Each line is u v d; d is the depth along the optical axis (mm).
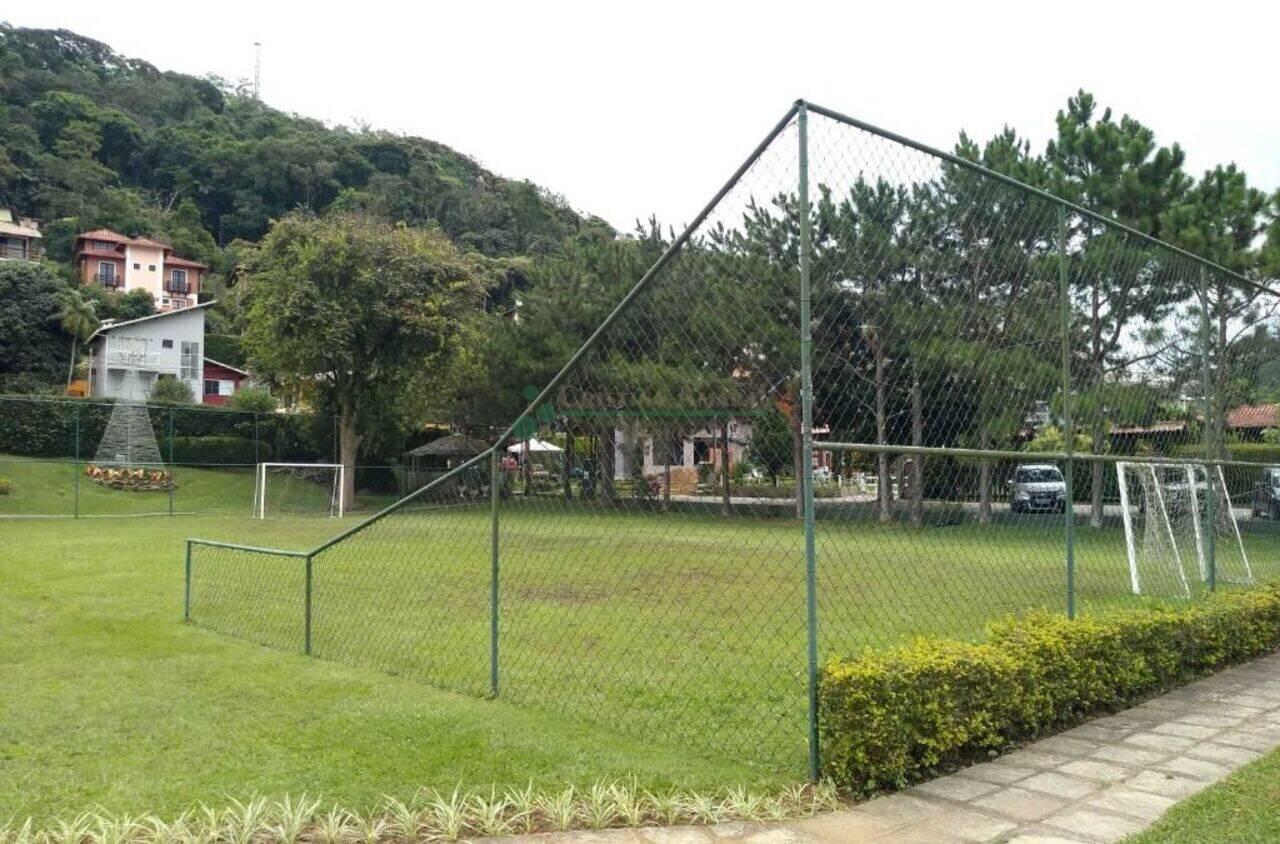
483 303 35000
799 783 4008
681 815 3662
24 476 29156
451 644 7422
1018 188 5422
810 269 4180
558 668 6508
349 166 88438
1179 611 6355
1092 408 6246
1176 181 16375
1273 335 8664
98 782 4066
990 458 5195
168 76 102125
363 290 28547
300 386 30469
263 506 26219
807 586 4102
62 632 7988
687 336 4734
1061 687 4980
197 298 69500
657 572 11008
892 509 4855
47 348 48781
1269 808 3643
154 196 82875
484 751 4531
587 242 27531
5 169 71250
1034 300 5617
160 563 12922
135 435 28641
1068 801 3811
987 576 7754
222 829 3455
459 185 89938
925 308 4828
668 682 6078
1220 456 7961
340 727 4973
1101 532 7172
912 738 4078
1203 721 5148
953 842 3361
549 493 5691
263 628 8133
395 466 33625
